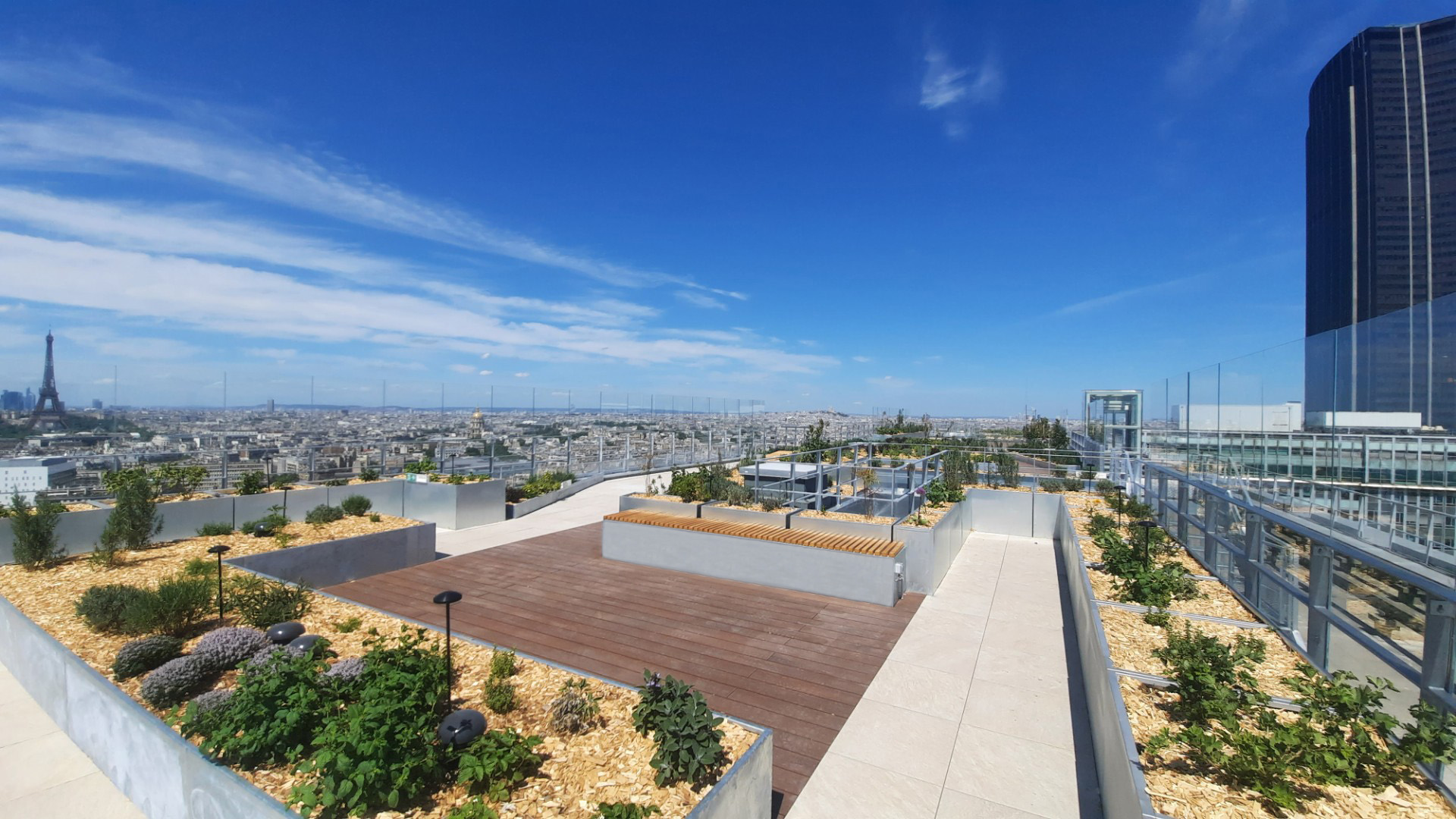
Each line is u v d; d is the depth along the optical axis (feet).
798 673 19.11
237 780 9.95
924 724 16.17
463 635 17.90
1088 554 25.35
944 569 30.14
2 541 24.29
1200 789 9.28
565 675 15.48
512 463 55.72
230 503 31.99
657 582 28.25
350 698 12.63
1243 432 32.14
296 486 39.75
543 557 32.55
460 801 10.36
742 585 27.89
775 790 13.37
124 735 12.37
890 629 22.77
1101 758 13.30
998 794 13.32
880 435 76.59
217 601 20.03
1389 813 8.63
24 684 16.67
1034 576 30.42
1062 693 17.95
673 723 11.33
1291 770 9.24
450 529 40.27
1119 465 52.54
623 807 9.81
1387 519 20.68
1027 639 22.02
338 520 32.48
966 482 46.19
